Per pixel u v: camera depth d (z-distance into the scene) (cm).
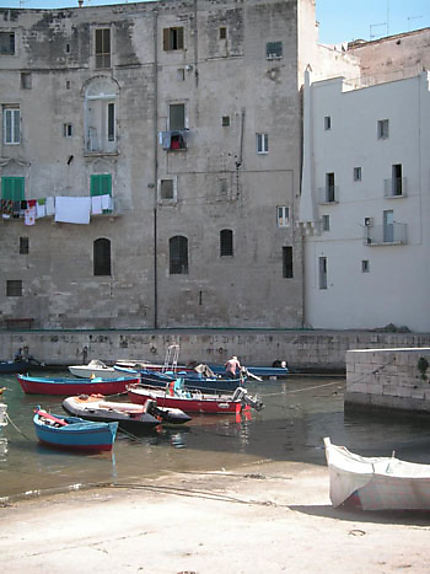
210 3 5722
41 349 5309
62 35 5941
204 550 1612
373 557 1517
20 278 5938
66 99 5944
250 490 2255
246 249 5650
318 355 4844
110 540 1733
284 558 1530
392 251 5156
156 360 5128
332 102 5406
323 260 5494
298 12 5594
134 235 5834
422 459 2633
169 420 3272
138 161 5834
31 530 1858
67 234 5916
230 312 5669
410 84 5066
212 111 5719
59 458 2780
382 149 5184
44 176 5944
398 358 3281
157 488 2311
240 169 5666
